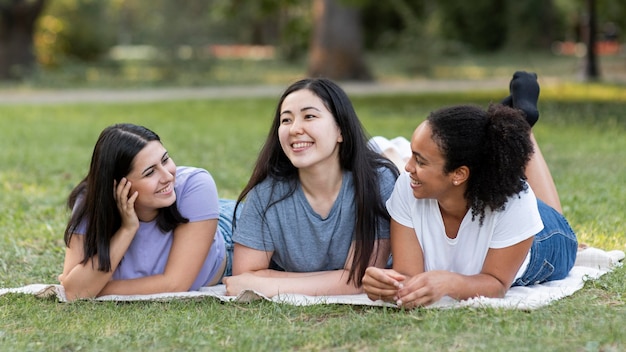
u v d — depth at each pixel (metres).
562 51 45.78
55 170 10.65
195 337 4.32
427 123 4.54
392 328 4.39
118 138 4.88
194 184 5.22
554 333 4.23
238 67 35.88
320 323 4.59
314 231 5.16
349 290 5.12
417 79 28.89
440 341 4.16
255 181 5.25
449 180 4.56
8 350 4.20
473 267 4.87
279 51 43.97
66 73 29.81
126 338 4.36
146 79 30.12
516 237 4.69
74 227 5.05
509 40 43.75
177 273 5.17
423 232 4.89
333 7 25.94
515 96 6.39
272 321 4.62
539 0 43.59
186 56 30.34
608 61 37.56
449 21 42.97
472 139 4.45
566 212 7.53
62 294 5.15
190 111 19.05
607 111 16.95
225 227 5.86
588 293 5.05
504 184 4.52
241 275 5.16
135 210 5.13
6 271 6.14
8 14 28.67
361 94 22.77
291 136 4.94
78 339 4.36
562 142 12.36
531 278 5.14
